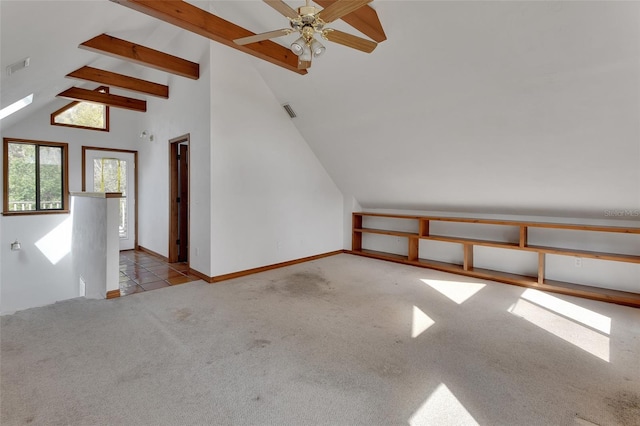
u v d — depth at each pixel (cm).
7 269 502
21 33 205
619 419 171
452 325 291
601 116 277
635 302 336
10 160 510
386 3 276
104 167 588
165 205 521
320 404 184
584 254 367
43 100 452
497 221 431
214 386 199
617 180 328
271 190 480
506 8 241
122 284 404
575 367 222
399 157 450
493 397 190
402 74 334
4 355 229
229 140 421
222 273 423
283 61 362
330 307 334
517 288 402
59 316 302
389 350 246
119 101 534
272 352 241
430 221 540
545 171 357
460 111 338
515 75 280
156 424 166
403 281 431
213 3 368
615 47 229
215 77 402
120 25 350
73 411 174
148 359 228
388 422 170
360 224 620
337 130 463
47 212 534
